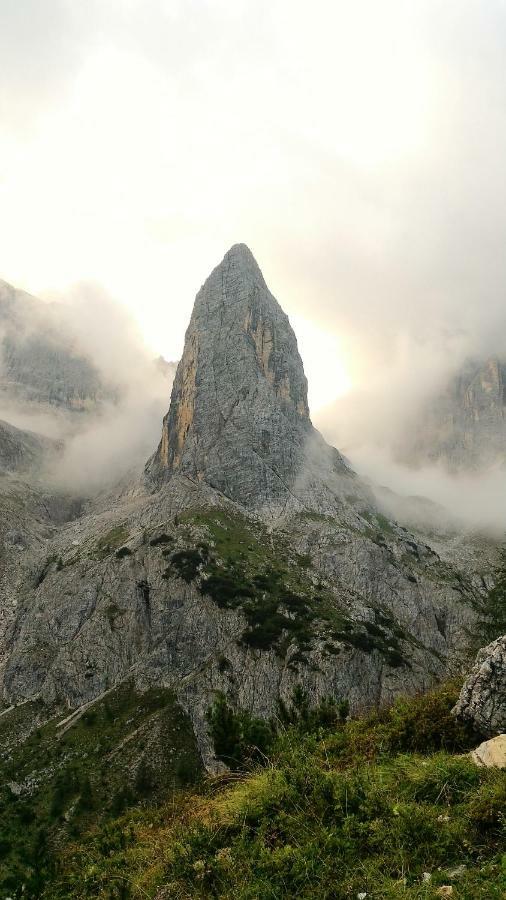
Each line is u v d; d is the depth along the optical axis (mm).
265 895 9883
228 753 31125
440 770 12508
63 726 123000
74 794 94000
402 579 182250
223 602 144625
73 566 189250
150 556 168250
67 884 15164
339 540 189625
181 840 12562
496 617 171875
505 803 10328
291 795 12352
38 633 164625
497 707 15711
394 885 9172
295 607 143875
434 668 140375
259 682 120062
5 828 84875
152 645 143875
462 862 9641
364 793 11984
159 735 109188
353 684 120688
